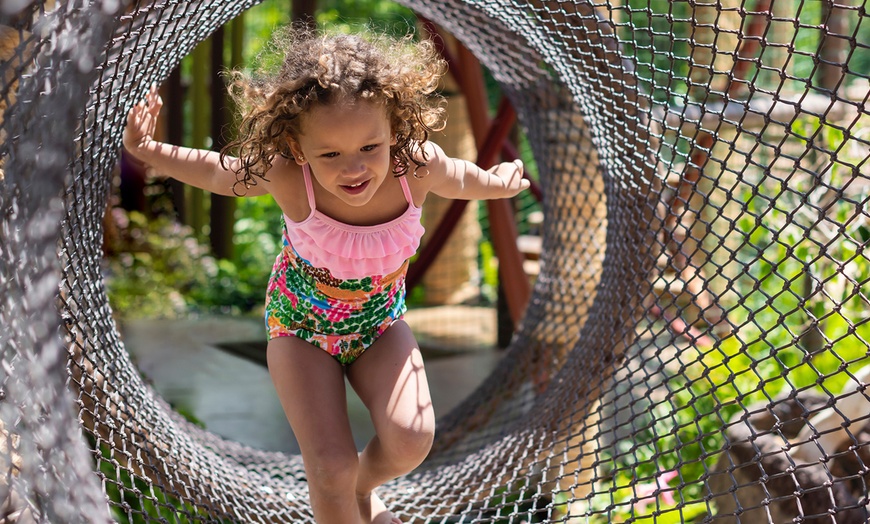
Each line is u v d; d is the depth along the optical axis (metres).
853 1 4.61
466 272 7.31
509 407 3.42
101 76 1.82
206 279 7.57
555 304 3.54
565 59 2.76
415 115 1.96
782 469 2.67
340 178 1.83
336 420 1.99
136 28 1.98
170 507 2.14
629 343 2.75
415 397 2.01
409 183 2.04
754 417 2.99
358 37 1.97
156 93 2.18
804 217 3.70
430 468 3.13
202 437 3.00
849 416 2.68
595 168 3.31
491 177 2.23
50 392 1.05
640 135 2.51
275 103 1.82
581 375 2.86
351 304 2.07
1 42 1.51
